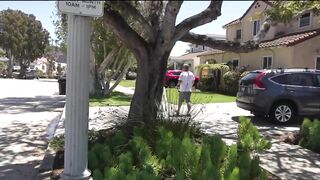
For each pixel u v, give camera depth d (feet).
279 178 21.30
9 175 22.84
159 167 18.94
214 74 99.45
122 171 15.98
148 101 28.45
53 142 29.48
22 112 51.96
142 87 28.68
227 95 87.25
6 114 49.42
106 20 26.94
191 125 26.99
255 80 43.52
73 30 16.52
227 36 111.75
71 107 16.80
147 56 28.66
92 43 77.82
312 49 73.92
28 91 94.89
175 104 29.32
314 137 28.45
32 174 23.11
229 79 88.48
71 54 16.62
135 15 25.67
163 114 27.32
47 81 165.68
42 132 36.73
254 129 23.98
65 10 16.07
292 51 73.51
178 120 26.48
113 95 82.17
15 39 189.26
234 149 18.66
